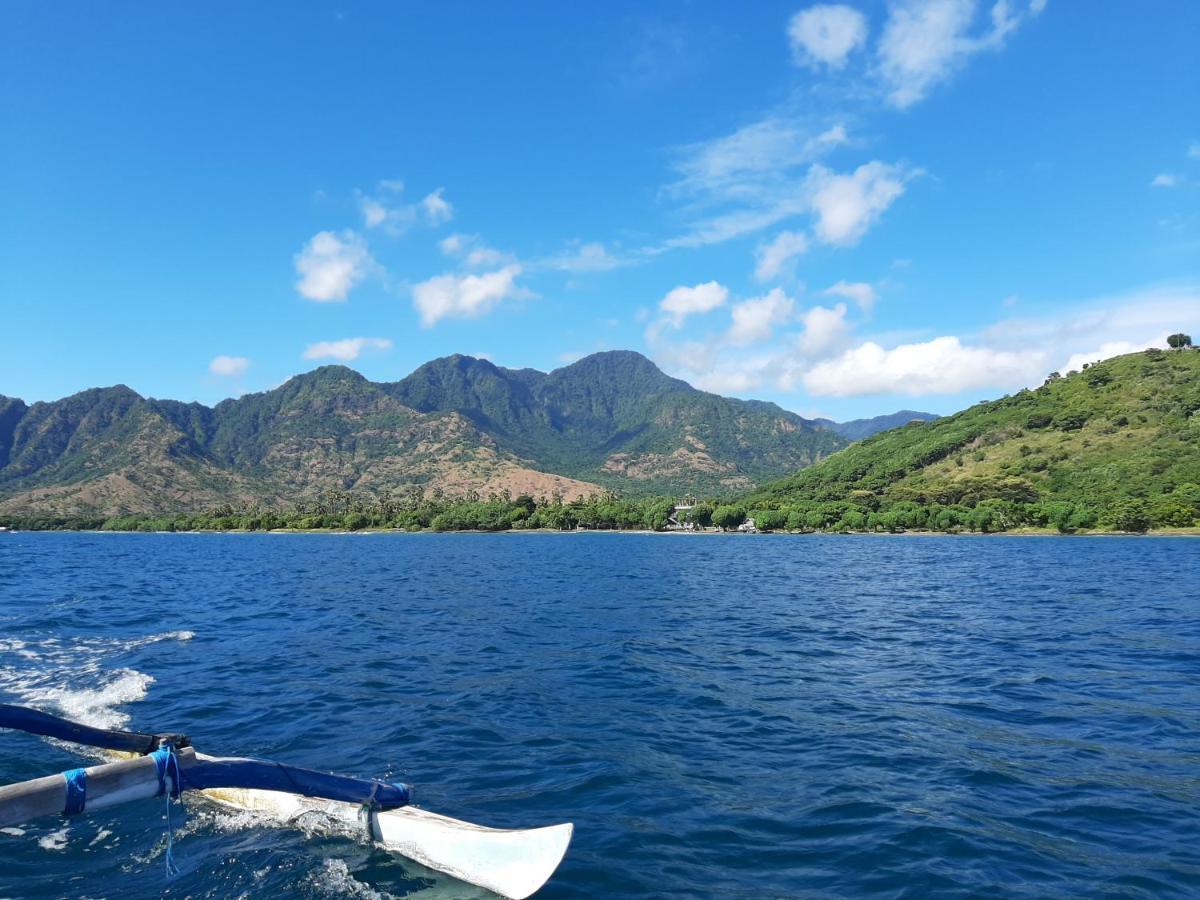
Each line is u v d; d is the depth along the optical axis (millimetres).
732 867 9820
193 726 16047
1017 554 96812
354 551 112812
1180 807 11875
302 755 14227
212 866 9648
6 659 23500
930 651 26094
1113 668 23000
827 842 10586
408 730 15977
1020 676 21828
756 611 37812
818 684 20812
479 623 32844
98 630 29984
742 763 14039
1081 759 14281
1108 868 9758
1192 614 36312
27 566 73062
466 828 9969
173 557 93188
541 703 18547
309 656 24484
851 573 65500
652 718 17219
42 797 7707
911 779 13188
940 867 9789
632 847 10391
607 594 46469
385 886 9219
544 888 9188
